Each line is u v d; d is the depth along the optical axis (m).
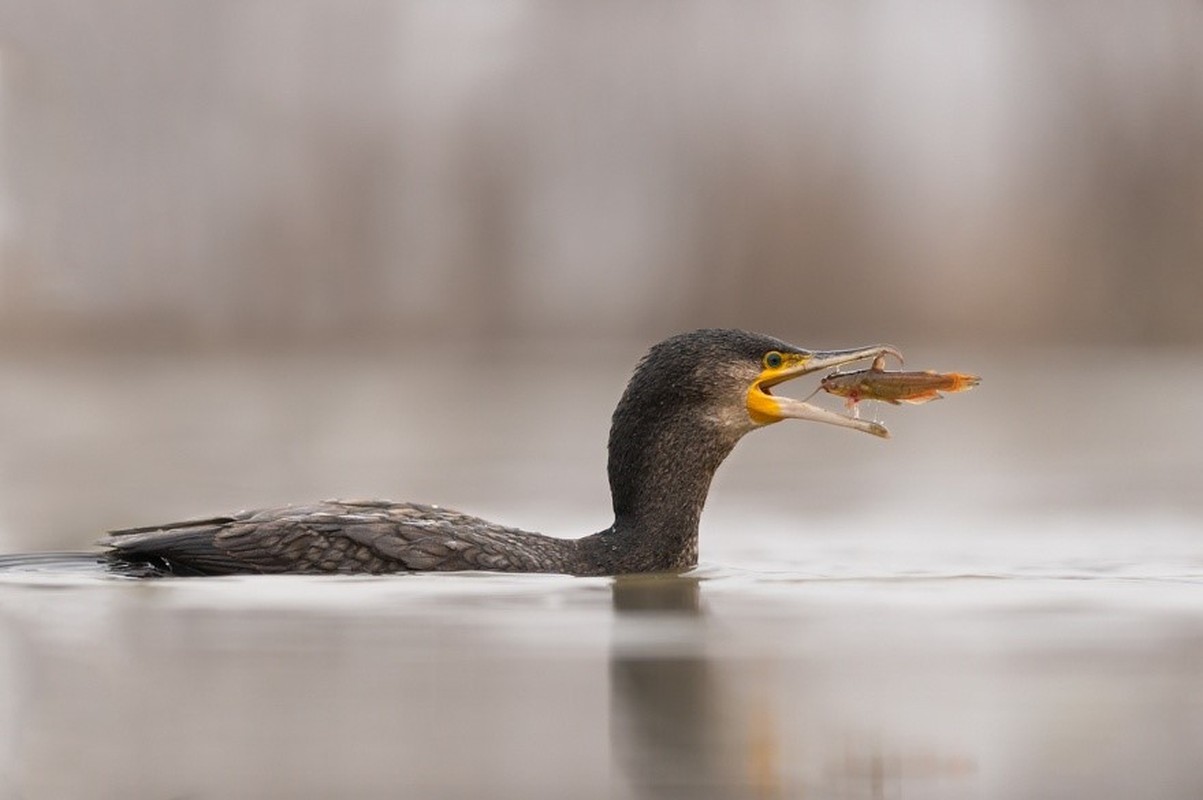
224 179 26.84
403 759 6.80
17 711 7.43
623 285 27.17
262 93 26.84
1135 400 23.42
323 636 8.74
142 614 9.19
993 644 8.76
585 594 10.06
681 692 7.77
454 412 22.33
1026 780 6.57
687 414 10.98
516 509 14.63
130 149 26.28
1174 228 26.78
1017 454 19.27
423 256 27.41
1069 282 26.88
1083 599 10.13
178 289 26.84
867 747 6.97
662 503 10.98
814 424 23.91
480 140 27.38
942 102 27.00
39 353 26.17
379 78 27.27
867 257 26.75
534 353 27.41
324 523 10.27
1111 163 26.86
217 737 7.06
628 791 6.44
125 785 6.52
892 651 8.59
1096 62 27.00
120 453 18.78
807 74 26.97
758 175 26.80
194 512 14.57
